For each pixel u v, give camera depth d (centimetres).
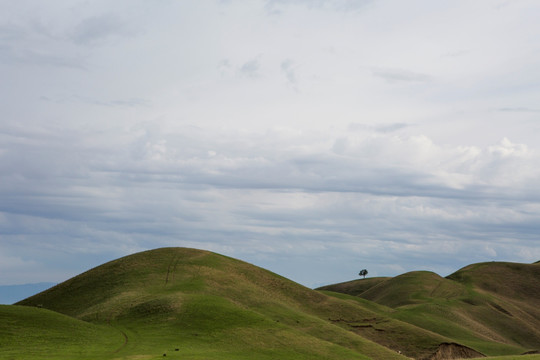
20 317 7138
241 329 7706
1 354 5450
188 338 7056
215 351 6438
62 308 10762
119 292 10850
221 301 9356
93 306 10156
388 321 12450
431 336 11575
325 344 7606
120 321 8319
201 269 13038
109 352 5894
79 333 6900
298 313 10881
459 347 11419
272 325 8131
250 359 6241
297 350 7056
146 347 6325
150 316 8400
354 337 9200
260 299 11525
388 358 8162
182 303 8856
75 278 12900
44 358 5341
